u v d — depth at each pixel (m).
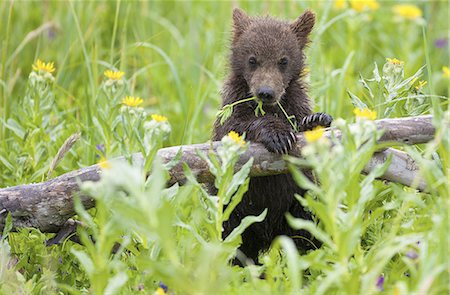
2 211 9.14
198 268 6.95
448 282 6.87
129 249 8.30
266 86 10.91
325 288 6.83
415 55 15.98
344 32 16.72
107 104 11.72
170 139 13.45
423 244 7.38
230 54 12.23
